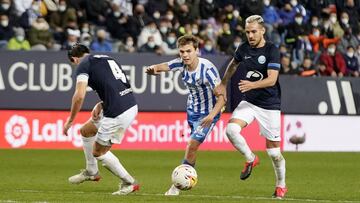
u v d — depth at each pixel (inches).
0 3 2615.7
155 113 2434.8
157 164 2094.0
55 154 2268.7
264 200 1322.6
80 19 2716.5
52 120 2383.1
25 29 2637.8
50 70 2367.1
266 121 1344.7
